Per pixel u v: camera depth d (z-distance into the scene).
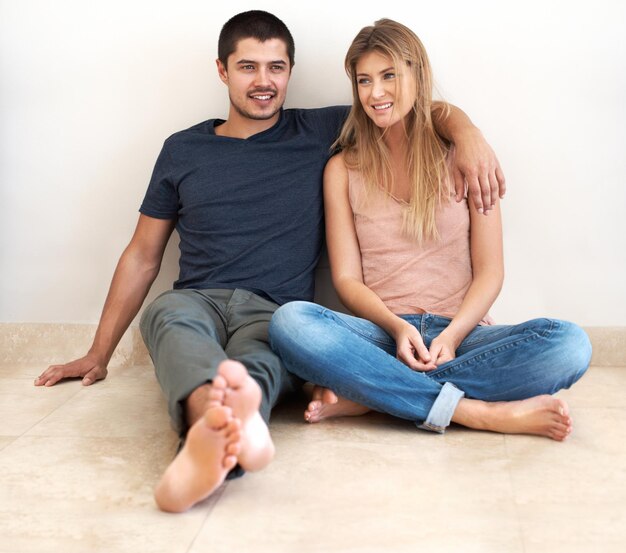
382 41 2.03
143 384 2.24
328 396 1.84
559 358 1.80
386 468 1.59
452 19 2.32
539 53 2.32
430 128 2.10
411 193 2.10
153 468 1.61
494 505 1.41
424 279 2.08
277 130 2.27
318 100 2.39
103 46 2.40
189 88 2.41
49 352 2.50
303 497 1.45
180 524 1.35
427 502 1.43
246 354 1.82
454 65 2.34
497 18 2.32
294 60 2.30
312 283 2.28
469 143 2.00
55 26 2.39
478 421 1.80
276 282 2.22
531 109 2.35
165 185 2.28
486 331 1.97
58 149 2.45
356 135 2.18
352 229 2.17
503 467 1.59
